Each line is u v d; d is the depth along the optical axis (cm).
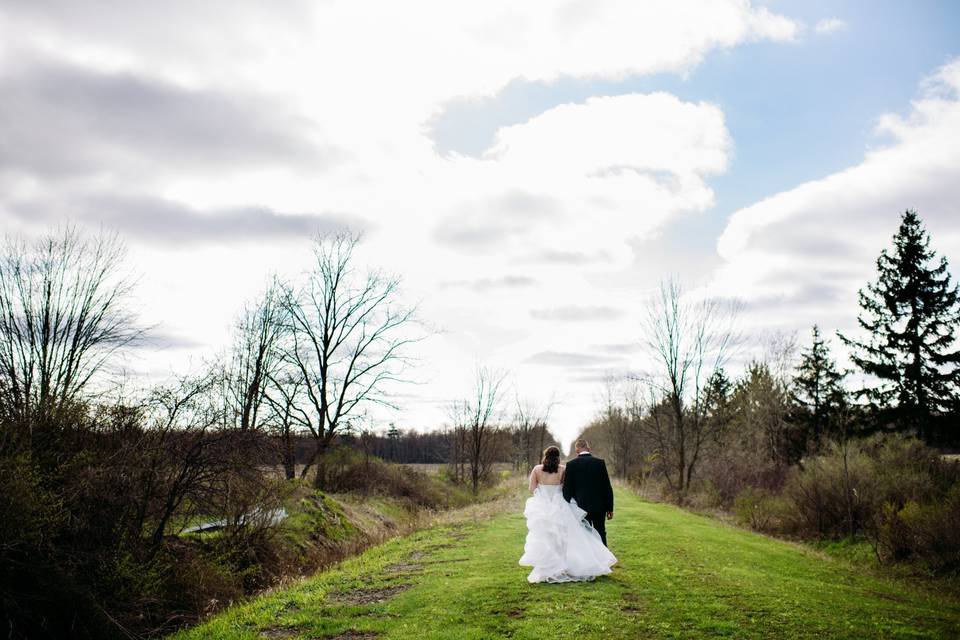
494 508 2670
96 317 2294
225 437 1451
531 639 694
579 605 830
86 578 1137
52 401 1227
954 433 3378
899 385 3553
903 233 3653
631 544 1454
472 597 895
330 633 763
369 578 1107
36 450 1155
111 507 1223
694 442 4006
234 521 1573
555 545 977
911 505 1848
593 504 999
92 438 1268
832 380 4519
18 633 980
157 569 1268
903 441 2478
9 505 986
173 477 1361
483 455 4884
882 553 1861
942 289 3556
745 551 1490
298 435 3192
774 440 3972
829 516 2253
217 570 1384
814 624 776
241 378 2641
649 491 4184
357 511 2769
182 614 1223
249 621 843
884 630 776
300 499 2141
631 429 6062
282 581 1308
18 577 1015
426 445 5869
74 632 1048
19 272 2236
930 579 1603
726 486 3284
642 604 848
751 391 4150
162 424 1368
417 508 3375
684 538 1622
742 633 727
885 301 3641
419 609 858
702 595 912
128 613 1145
